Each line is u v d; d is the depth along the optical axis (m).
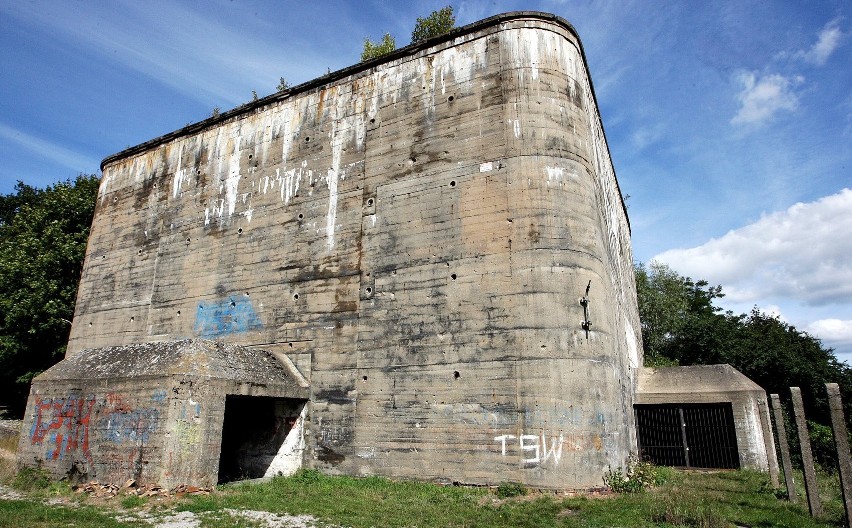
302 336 15.70
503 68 14.79
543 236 13.23
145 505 10.12
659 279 35.91
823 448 19.81
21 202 35.22
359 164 16.33
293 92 18.34
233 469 15.20
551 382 12.27
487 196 14.01
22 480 12.38
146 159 21.50
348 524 8.84
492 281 13.36
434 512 9.62
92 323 20.56
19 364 24.27
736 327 30.19
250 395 13.11
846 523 7.93
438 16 29.42
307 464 14.38
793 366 25.25
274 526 8.70
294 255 16.64
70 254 24.39
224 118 19.72
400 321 14.27
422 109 15.69
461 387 13.03
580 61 15.93
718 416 17.09
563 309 12.77
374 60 16.95
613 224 20.95
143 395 11.86
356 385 14.40
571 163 14.07
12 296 23.30
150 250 19.95
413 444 13.23
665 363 28.75
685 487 12.38
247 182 18.41
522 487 11.70
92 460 12.11
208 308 17.81
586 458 11.89
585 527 8.70
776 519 9.24
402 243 14.86
